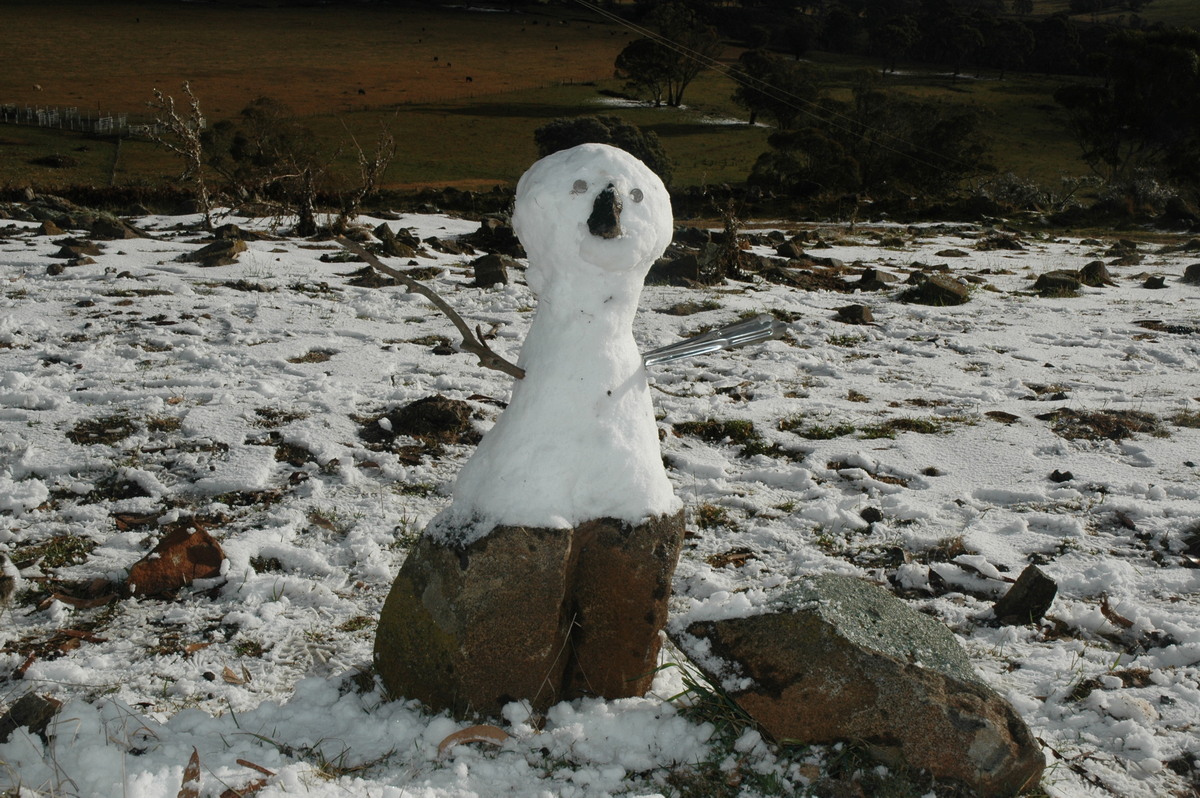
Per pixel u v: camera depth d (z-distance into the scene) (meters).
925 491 6.97
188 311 11.78
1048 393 9.53
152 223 21.36
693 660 3.82
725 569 5.70
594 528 3.71
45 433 7.45
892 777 3.47
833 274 17.59
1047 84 108.00
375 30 139.12
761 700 3.64
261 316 11.68
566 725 3.75
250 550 5.60
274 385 8.81
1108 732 4.01
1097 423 8.42
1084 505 6.68
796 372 10.30
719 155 70.56
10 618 4.89
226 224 18.98
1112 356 11.26
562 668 3.86
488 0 172.62
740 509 6.61
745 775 3.55
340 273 14.96
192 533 5.32
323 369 9.51
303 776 3.30
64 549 5.65
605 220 3.38
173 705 4.04
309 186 19.97
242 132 50.25
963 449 7.82
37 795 3.07
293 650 4.55
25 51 108.62
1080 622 5.07
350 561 5.59
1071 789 3.62
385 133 20.00
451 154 66.50
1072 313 13.95
